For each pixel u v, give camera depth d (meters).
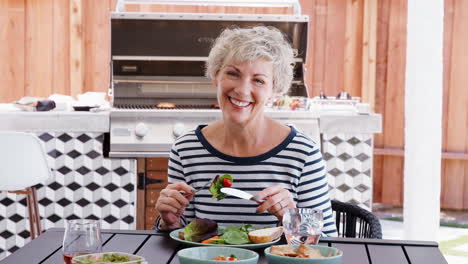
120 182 3.98
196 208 2.05
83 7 5.89
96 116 3.94
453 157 5.79
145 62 4.66
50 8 5.84
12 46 5.82
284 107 4.20
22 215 3.94
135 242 1.75
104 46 5.92
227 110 1.97
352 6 6.06
